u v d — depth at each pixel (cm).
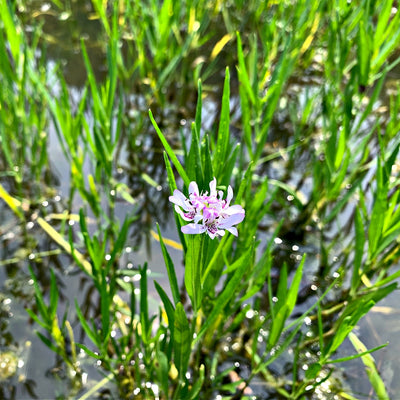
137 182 42
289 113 49
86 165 43
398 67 55
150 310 32
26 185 41
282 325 24
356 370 29
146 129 47
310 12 44
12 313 32
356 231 29
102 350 26
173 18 43
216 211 16
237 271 20
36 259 35
